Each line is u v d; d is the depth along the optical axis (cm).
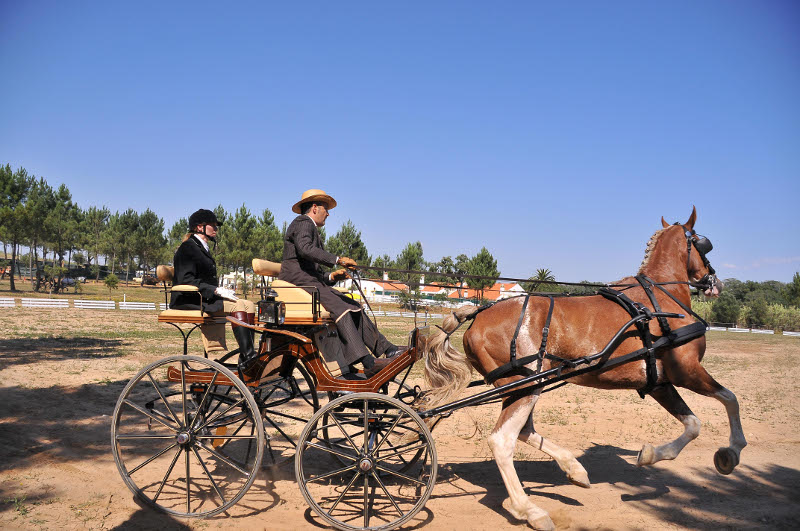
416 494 547
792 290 5559
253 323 550
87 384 1021
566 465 518
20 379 1038
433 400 500
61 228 6725
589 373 512
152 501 485
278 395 1021
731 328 4525
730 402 530
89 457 625
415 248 7025
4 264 7344
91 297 5031
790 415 973
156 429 750
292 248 548
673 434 823
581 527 480
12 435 688
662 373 527
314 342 525
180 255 545
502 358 504
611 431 840
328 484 575
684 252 593
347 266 514
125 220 7594
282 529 462
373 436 525
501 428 492
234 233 5538
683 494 565
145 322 2634
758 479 615
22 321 2328
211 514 473
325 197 557
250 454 665
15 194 5575
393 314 4012
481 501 538
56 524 450
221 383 501
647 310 507
